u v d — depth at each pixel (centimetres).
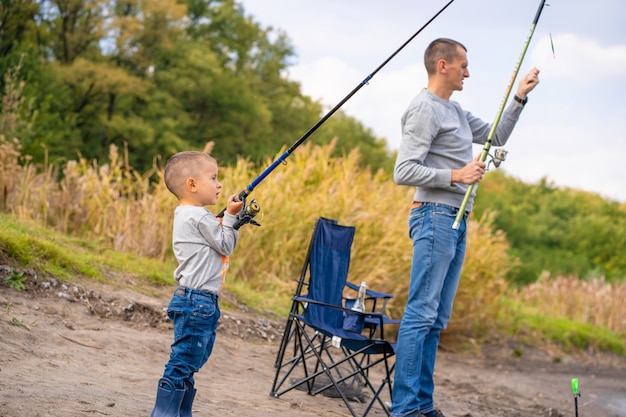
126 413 355
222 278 355
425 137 434
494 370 917
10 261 583
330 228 490
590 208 4797
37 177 891
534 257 3806
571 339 1177
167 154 2892
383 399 538
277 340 680
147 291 666
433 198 437
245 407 428
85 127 2858
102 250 761
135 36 2898
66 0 2800
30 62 2198
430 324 435
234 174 905
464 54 448
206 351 353
